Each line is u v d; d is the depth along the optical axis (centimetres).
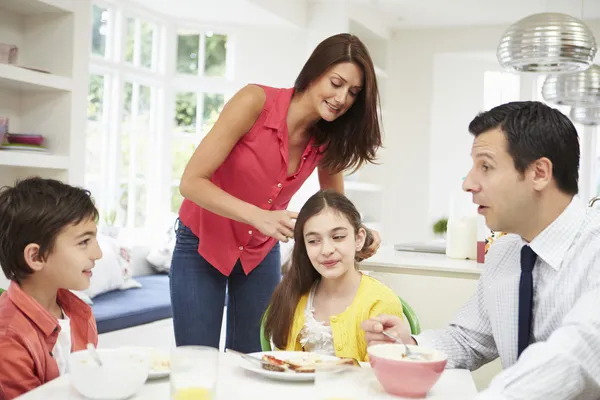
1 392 135
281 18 534
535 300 139
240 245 209
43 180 154
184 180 189
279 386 125
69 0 360
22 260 148
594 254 131
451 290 262
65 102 362
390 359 119
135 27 513
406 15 610
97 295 392
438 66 671
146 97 527
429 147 664
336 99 195
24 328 143
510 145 128
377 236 213
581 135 674
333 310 188
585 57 319
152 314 376
